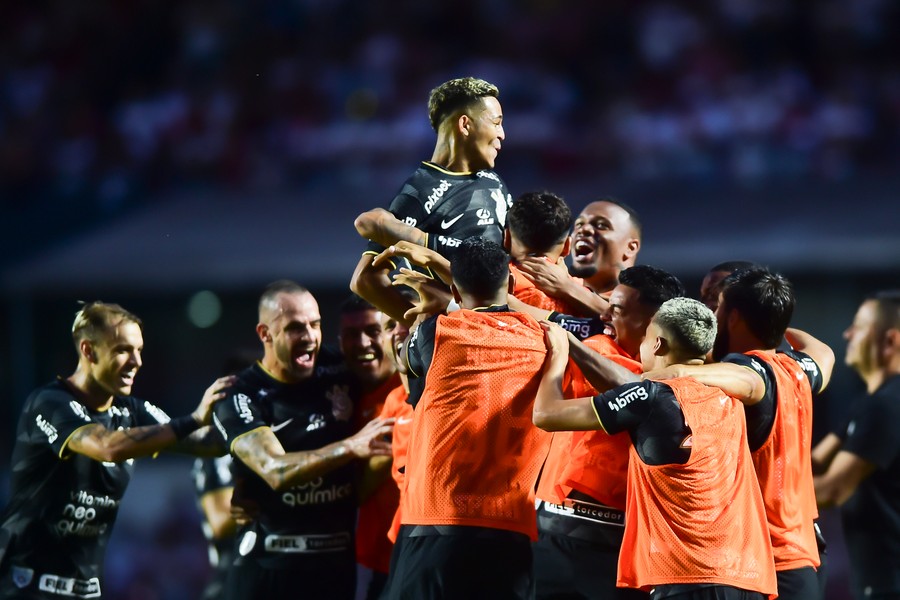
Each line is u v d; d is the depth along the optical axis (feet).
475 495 60.54
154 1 232.94
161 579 148.87
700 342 61.31
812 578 64.34
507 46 220.02
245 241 165.58
